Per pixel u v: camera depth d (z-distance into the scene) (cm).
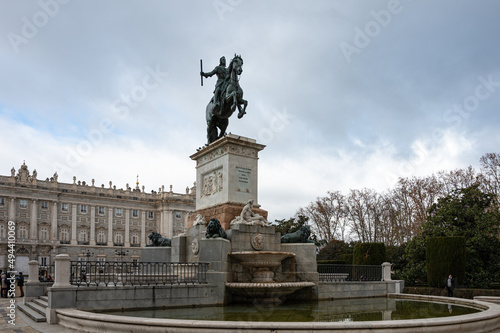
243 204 1803
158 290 1370
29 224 10675
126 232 12244
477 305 1524
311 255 1722
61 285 1234
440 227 3142
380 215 6047
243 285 1495
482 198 3225
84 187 11719
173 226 12794
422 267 3062
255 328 899
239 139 1833
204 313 1245
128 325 971
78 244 11375
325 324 912
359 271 2242
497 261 2959
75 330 1084
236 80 1959
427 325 957
